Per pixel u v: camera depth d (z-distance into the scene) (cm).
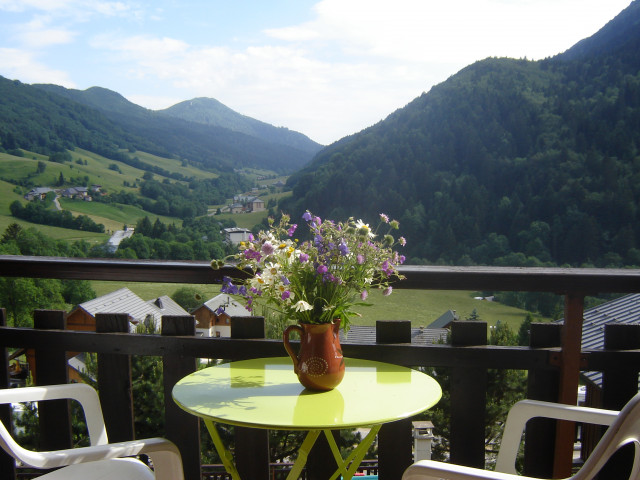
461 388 167
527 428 168
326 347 137
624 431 85
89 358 763
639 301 1122
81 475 131
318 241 135
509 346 165
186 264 171
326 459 170
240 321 174
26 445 853
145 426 816
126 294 2036
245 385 144
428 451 716
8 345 184
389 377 150
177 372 176
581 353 158
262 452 172
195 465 178
